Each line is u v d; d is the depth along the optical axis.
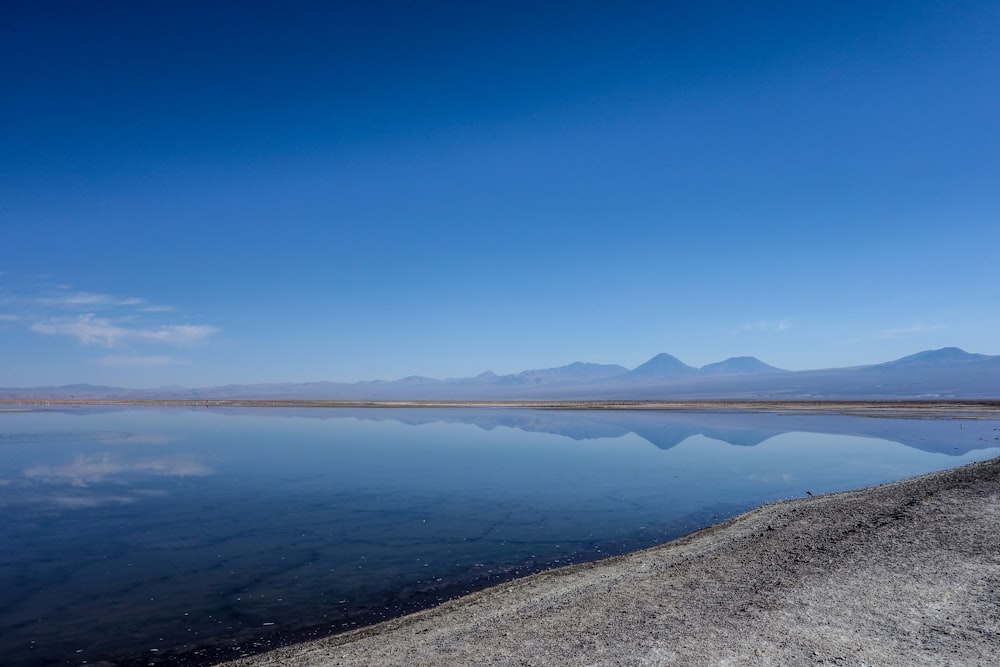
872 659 8.69
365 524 21.86
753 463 35.81
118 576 16.11
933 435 48.81
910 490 20.69
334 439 54.38
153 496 27.59
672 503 24.84
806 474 31.45
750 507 23.73
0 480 32.47
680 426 63.72
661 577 13.20
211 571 16.50
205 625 12.65
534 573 15.77
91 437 57.31
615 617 10.72
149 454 43.62
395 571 16.30
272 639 11.82
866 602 10.91
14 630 12.45
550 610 11.45
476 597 13.43
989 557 13.09
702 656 8.89
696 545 16.45
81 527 21.77
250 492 28.39
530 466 36.12
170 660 10.91
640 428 62.81
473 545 18.88
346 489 28.95
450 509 24.27
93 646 11.62
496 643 9.88
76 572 16.53
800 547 14.82
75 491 29.00
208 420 85.06
